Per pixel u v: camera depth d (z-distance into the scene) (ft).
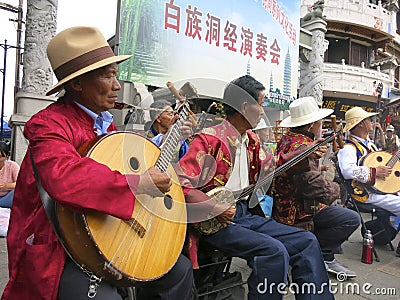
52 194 3.66
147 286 5.32
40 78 14.33
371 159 11.16
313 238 6.75
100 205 3.75
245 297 7.50
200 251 6.83
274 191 8.40
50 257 4.10
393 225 13.29
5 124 53.57
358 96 47.85
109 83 4.61
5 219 10.51
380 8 52.31
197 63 16.66
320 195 7.79
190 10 16.26
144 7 14.49
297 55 23.98
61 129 4.25
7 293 4.35
